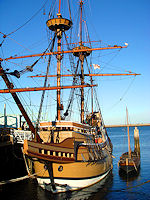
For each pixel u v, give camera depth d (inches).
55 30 1526.8
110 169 1875.0
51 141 1221.1
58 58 1488.7
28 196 1087.0
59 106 1397.6
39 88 1037.2
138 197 1154.0
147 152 3065.9
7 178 1392.7
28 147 955.3
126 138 6077.8
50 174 1086.4
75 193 1163.9
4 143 1456.7
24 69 1016.2
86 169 1234.0
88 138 1381.6
